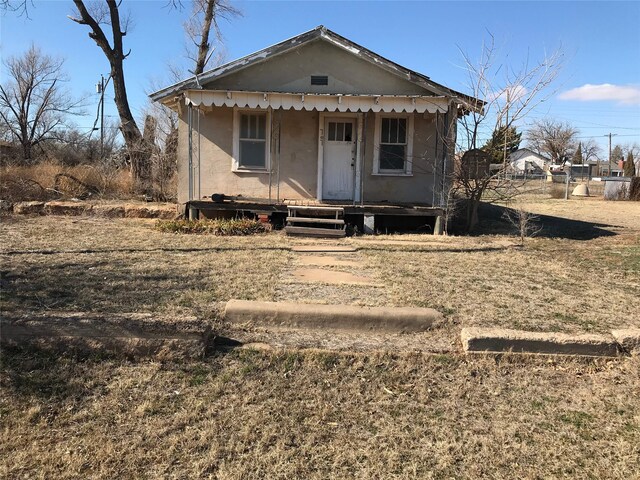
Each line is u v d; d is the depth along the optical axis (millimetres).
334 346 4500
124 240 9219
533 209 20172
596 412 3680
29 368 3918
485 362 4324
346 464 3029
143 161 16359
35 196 13992
